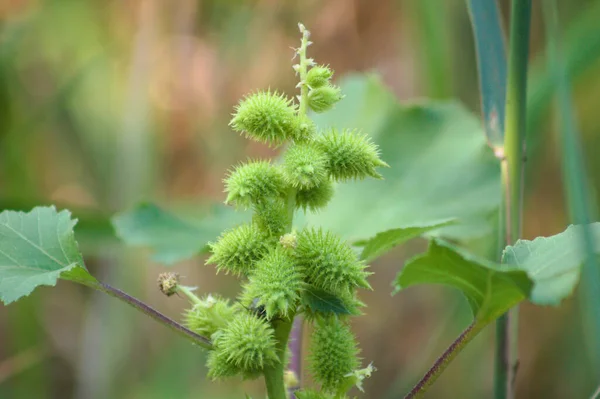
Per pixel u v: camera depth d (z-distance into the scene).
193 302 0.45
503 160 0.49
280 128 0.44
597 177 0.68
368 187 0.55
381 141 0.56
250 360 0.43
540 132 0.62
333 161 0.44
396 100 0.57
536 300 0.41
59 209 0.58
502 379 0.48
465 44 0.71
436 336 0.62
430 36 0.64
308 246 0.43
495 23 0.51
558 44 0.47
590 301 0.45
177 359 0.74
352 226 0.54
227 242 0.44
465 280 0.42
